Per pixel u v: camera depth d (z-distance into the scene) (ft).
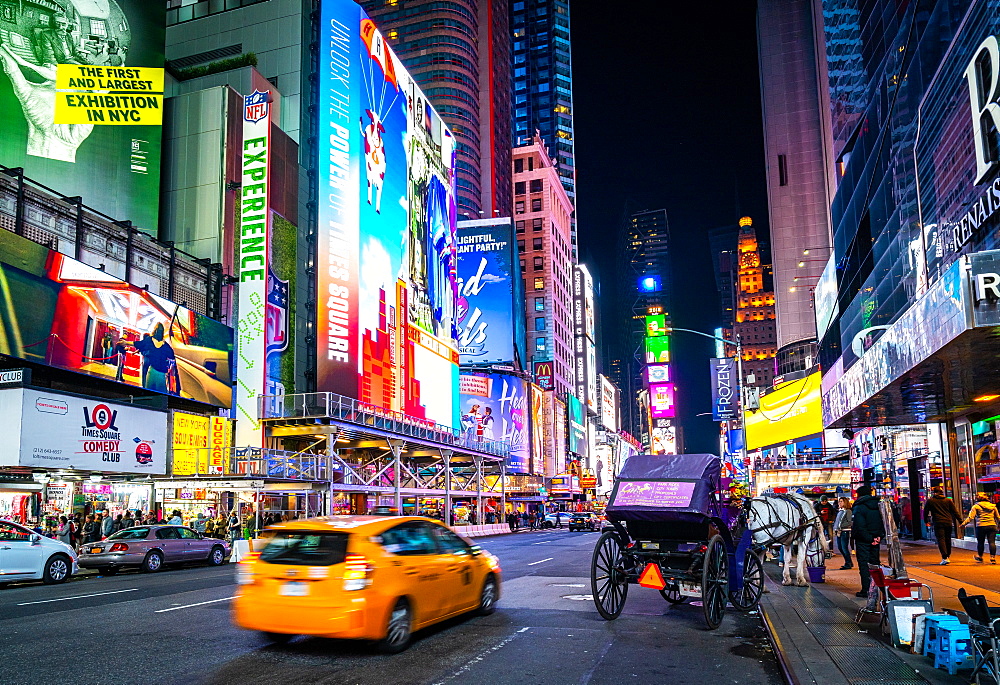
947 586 46.11
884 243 112.68
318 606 29.09
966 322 39.96
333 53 173.06
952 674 24.93
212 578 63.93
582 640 32.89
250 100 151.02
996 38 63.98
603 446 526.98
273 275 144.77
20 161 122.62
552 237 466.70
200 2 181.57
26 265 90.53
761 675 26.76
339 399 145.48
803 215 379.14
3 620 39.11
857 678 24.52
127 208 133.08
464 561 36.88
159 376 110.63
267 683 25.40
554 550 96.12
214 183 142.61
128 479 99.25
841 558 77.00
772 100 398.01
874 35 119.24
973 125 69.72
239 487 104.32
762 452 237.66
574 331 523.70
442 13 432.25
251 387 135.74
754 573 41.86
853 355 122.62
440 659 29.14
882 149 112.57
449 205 245.04
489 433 294.87
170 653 30.19
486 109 442.09
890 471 116.06
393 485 141.49
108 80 134.10
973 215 70.64
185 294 128.98
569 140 637.30
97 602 46.73
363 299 170.09
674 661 28.89
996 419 75.61
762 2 412.57
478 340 313.32
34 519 88.84
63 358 93.86
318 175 163.32
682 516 36.27
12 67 124.57
